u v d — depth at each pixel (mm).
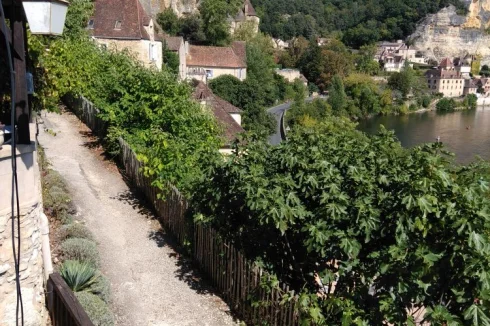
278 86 68750
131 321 7141
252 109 48469
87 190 11953
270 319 6555
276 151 7156
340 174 6465
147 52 39562
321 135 7406
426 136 59031
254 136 7617
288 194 6230
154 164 10055
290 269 7137
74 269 7109
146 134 12562
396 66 111062
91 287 7250
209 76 57188
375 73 98938
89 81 18062
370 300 5738
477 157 6465
